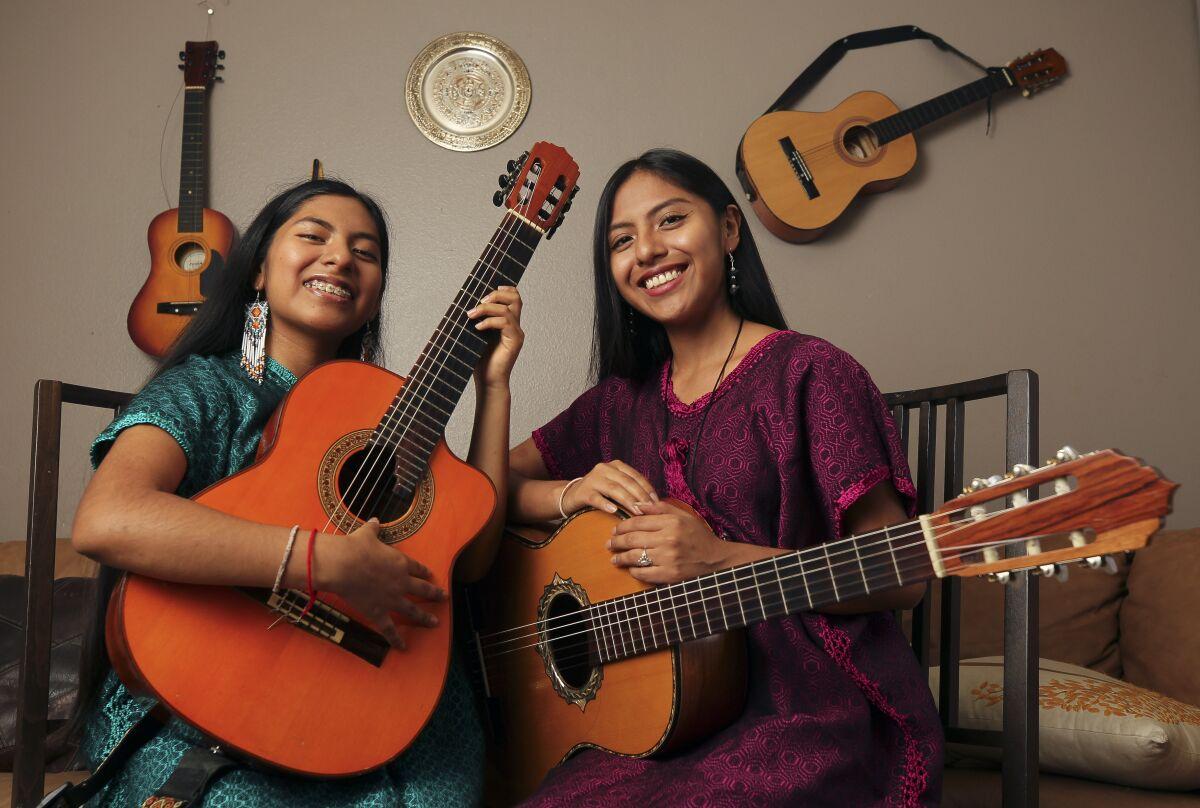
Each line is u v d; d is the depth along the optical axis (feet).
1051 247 10.23
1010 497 3.66
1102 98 10.44
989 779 6.31
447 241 10.15
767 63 10.45
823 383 5.01
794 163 9.84
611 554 5.04
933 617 8.20
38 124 10.25
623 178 5.80
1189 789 6.05
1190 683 7.19
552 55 10.43
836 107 10.03
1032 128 10.39
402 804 4.65
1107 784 6.23
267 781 4.33
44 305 10.00
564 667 5.24
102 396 5.86
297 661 4.40
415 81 10.36
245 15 10.43
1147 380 10.04
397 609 4.58
